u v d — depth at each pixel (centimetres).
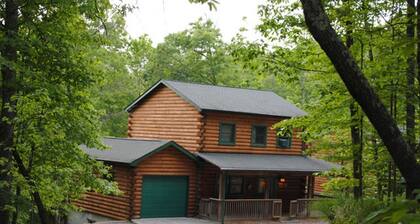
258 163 2389
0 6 1041
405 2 940
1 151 1034
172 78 4344
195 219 2303
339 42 434
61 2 1033
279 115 2598
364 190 1470
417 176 405
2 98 1041
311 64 1313
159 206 2306
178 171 2366
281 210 2453
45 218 1175
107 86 3391
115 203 2292
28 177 1096
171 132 2595
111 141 2633
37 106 1041
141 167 2245
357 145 1228
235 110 2458
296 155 2764
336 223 1099
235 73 4419
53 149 1125
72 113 1115
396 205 174
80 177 1247
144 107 2797
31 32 1092
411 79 953
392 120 423
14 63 926
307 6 443
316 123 1345
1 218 991
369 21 1000
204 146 2433
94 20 1157
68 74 1103
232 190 2520
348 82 432
